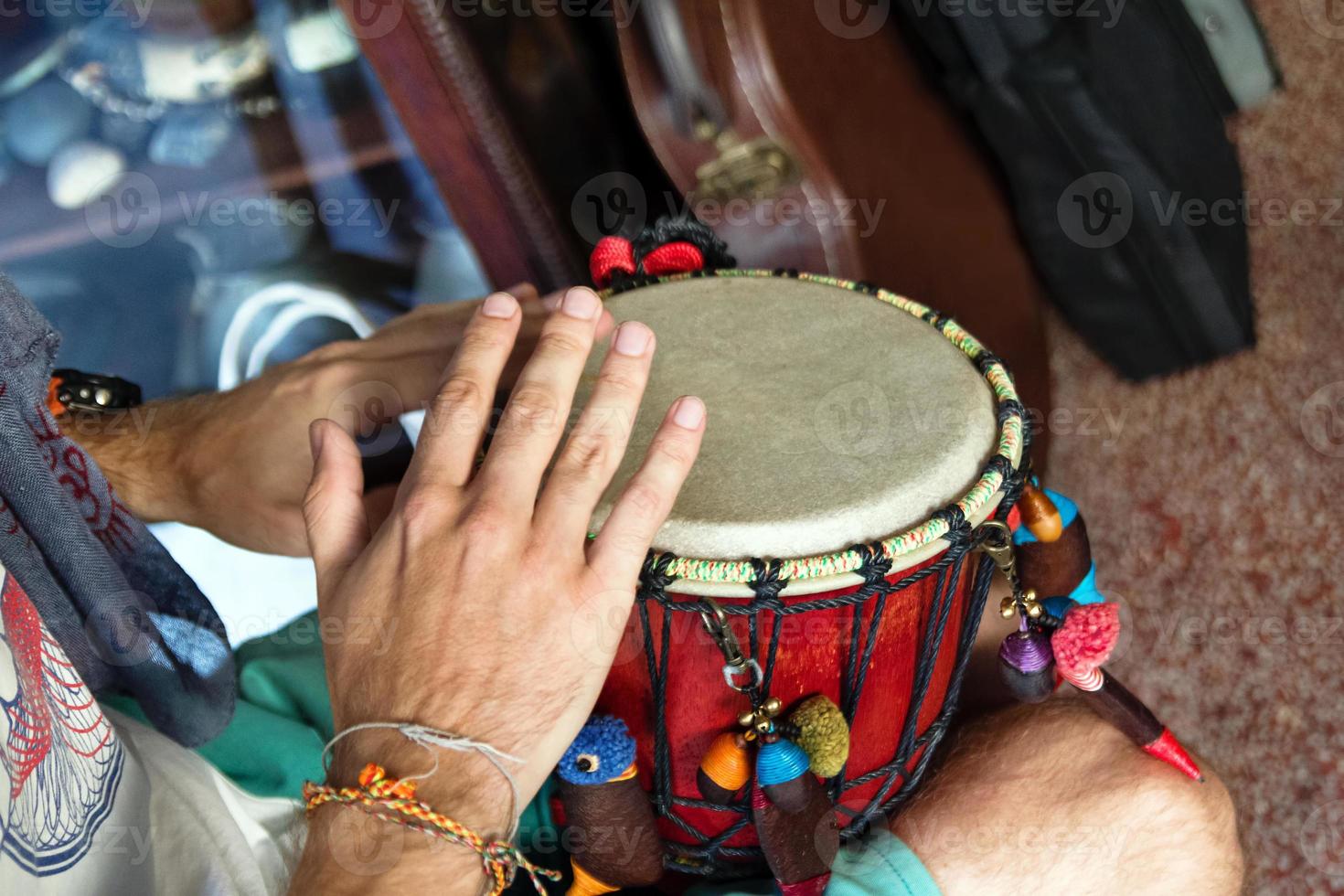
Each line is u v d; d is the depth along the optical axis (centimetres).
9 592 59
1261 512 140
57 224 135
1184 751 81
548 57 137
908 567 67
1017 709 89
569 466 63
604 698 77
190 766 75
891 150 134
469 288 153
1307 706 121
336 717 61
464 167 136
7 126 131
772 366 80
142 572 76
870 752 79
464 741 57
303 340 140
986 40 132
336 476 68
